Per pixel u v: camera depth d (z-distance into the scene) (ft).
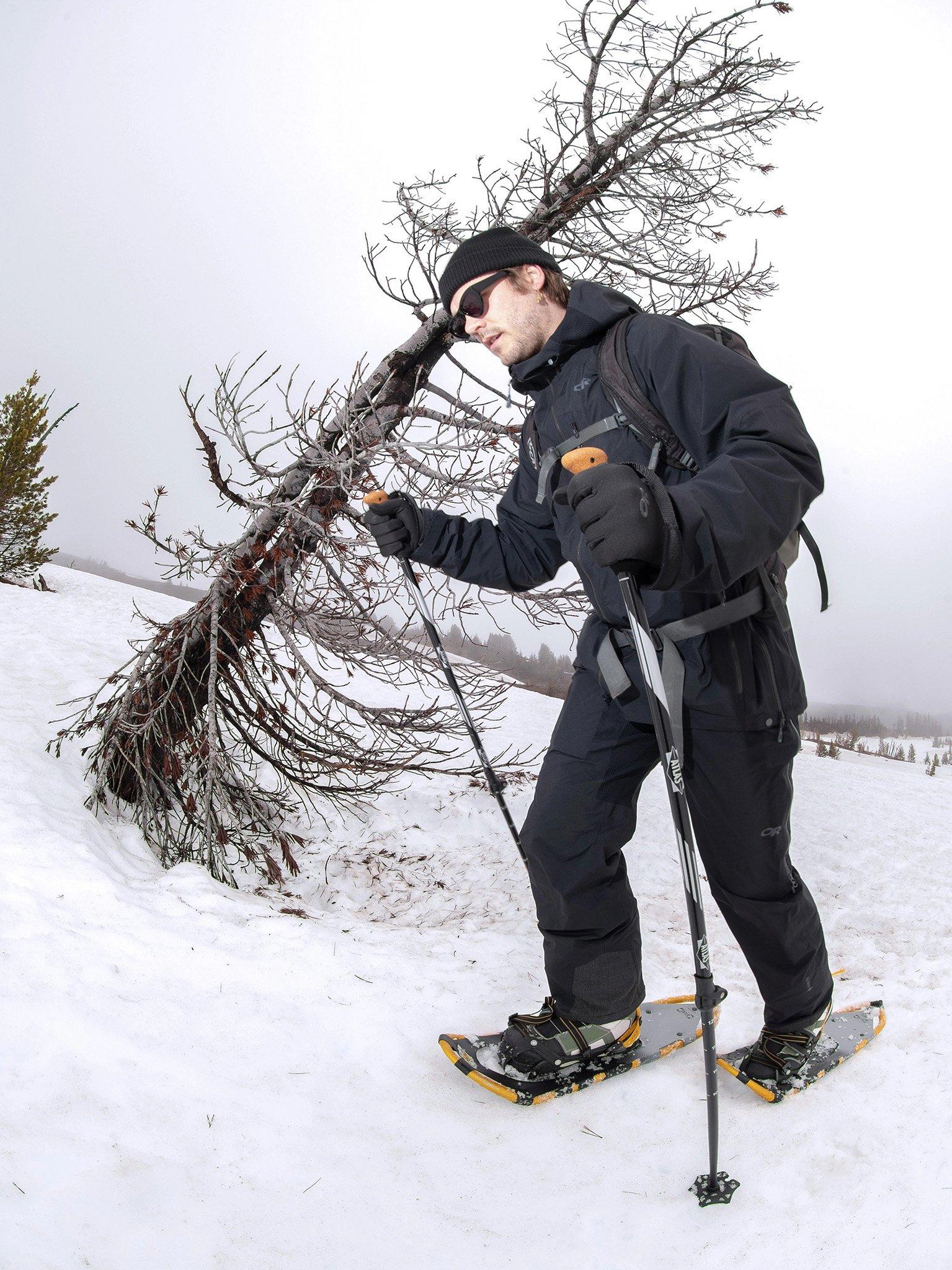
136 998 7.38
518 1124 6.73
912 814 23.22
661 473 6.15
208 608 12.35
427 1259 5.20
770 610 6.28
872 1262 5.26
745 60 10.32
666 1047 7.81
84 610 34.09
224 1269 4.81
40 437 47.83
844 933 12.86
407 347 11.45
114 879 9.90
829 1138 6.59
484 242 6.74
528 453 7.48
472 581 7.98
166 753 12.39
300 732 13.69
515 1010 8.57
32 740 13.80
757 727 6.23
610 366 6.19
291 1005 7.88
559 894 6.89
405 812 16.31
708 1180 5.90
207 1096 6.32
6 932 7.91
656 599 6.10
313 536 11.68
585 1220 5.71
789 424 5.36
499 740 24.06
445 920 12.02
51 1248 4.58
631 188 11.26
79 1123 5.67
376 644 12.72
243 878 12.41
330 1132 6.26
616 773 6.80
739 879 6.74
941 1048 8.15
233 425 11.10
